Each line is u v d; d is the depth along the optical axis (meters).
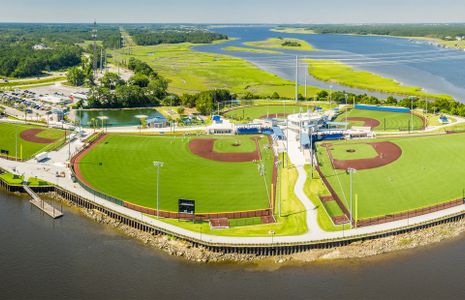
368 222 187.00
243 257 169.38
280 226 184.38
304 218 190.25
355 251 172.25
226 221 187.62
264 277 158.88
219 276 159.25
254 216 192.38
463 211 196.88
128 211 196.88
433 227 188.38
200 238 175.25
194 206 189.62
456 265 164.12
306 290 151.38
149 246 177.00
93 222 195.75
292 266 165.12
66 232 187.12
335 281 156.00
